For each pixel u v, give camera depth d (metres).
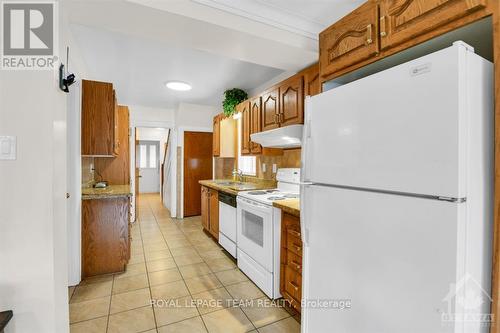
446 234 0.78
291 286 1.92
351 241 1.11
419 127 0.85
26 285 1.10
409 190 0.88
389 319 0.95
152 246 3.44
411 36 1.09
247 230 2.57
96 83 2.51
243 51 2.01
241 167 4.11
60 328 1.27
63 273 1.33
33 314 1.10
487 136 0.85
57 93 1.21
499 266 0.83
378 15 1.23
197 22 1.59
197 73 3.15
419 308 0.85
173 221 4.87
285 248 2.01
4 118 1.08
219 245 3.49
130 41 2.32
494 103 0.85
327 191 1.23
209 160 5.36
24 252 1.09
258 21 1.75
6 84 1.08
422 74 0.84
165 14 1.51
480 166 0.82
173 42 1.87
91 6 1.42
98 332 1.70
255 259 2.38
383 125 0.96
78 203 2.40
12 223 1.09
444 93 0.78
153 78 3.33
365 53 1.29
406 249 0.89
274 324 1.81
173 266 2.79
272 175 3.28
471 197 0.79
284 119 2.44
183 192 5.14
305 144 1.38
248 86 3.68
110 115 2.56
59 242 1.25
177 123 5.06
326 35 1.54
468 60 0.78
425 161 0.83
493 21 0.84
